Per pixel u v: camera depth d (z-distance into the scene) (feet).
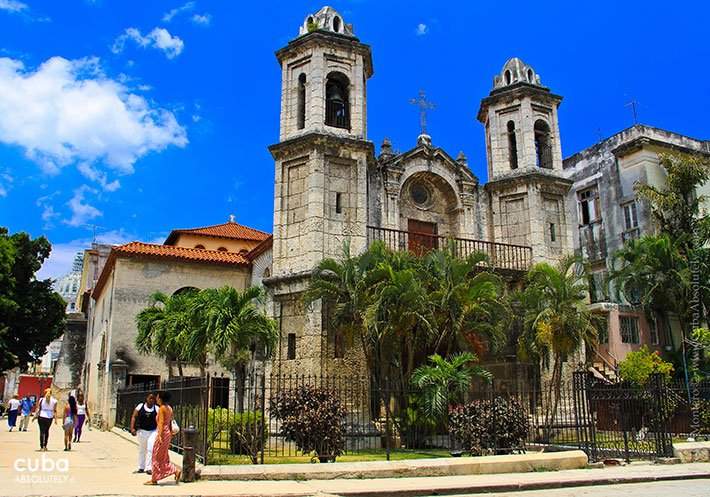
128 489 34.71
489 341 67.36
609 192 110.83
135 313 95.20
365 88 84.94
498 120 94.22
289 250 76.13
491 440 51.39
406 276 60.23
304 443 48.29
